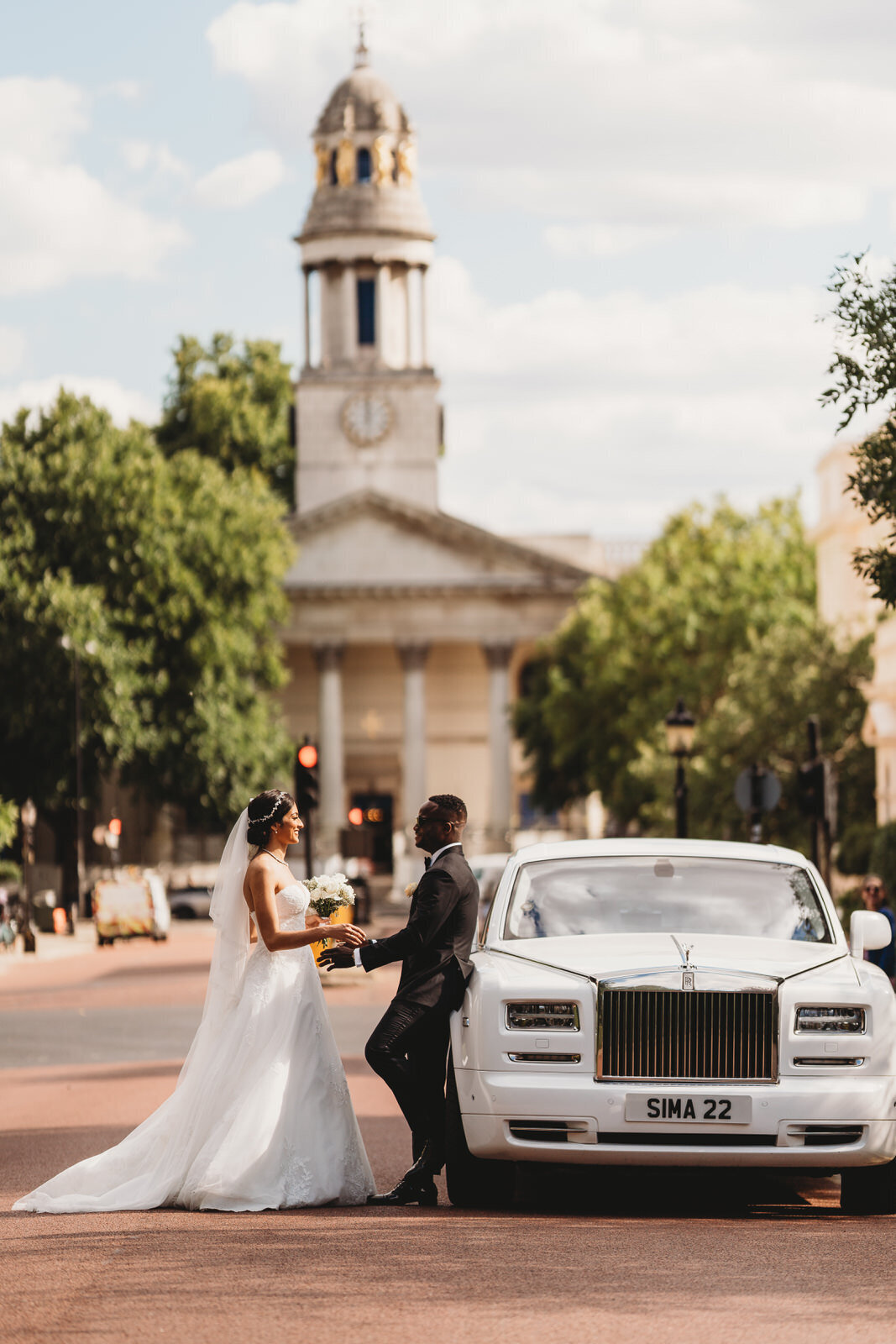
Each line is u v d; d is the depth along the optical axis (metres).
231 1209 10.84
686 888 12.42
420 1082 11.66
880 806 50.78
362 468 93.00
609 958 11.36
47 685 63.50
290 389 98.62
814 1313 7.86
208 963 45.34
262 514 70.31
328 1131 11.29
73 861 68.00
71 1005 32.78
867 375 16.80
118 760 65.00
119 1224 10.33
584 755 78.00
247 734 67.75
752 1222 10.70
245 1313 7.85
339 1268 8.83
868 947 12.21
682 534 70.44
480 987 11.27
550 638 83.56
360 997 32.97
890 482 16.97
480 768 97.94
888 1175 11.30
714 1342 7.29
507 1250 9.34
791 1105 10.89
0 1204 11.41
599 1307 7.93
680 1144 10.91
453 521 89.81
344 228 94.69
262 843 11.45
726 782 53.41
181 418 97.94
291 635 90.44
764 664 55.72
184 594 66.75
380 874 96.56
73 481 65.44
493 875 38.91
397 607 90.75
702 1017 10.98
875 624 59.34
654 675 66.88
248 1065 11.12
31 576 64.88
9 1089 19.70
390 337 95.38
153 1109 17.22
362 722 97.88
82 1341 7.38
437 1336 7.39
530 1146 10.95
